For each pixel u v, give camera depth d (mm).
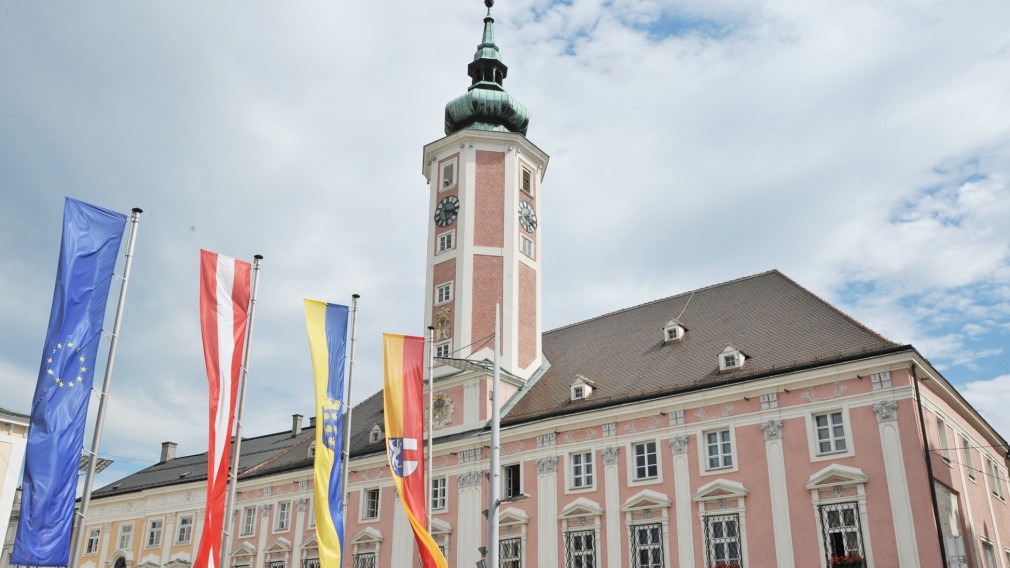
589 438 41344
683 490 37438
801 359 37094
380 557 46906
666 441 38844
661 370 42594
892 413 33438
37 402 22781
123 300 25125
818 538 33438
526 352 50281
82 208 24672
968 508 35156
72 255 24141
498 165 53531
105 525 64812
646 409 39688
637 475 39344
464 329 49344
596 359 48031
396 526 46938
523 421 43688
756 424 36625
